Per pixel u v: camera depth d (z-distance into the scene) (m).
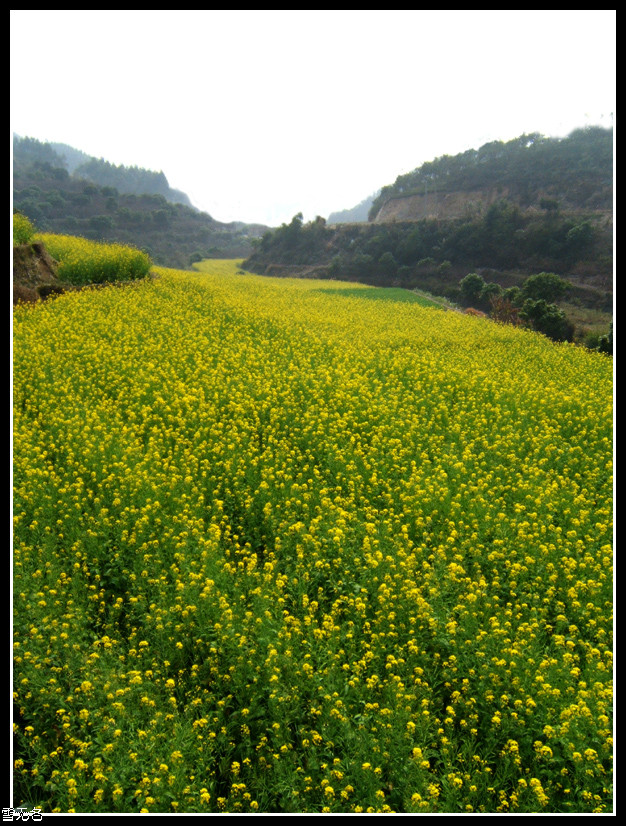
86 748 5.09
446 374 17.12
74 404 12.60
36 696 5.49
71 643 6.11
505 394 15.66
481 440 12.54
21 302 21.12
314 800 4.79
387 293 48.22
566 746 4.90
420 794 4.63
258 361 17.14
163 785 4.64
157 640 6.22
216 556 7.68
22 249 22.41
